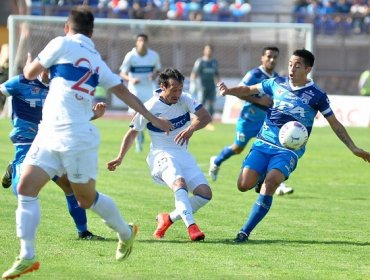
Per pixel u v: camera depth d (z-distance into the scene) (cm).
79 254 1852
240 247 1980
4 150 4209
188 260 1812
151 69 4503
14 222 2233
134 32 6875
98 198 1622
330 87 7950
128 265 1748
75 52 1569
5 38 7988
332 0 8425
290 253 1923
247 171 2119
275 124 2136
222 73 7194
